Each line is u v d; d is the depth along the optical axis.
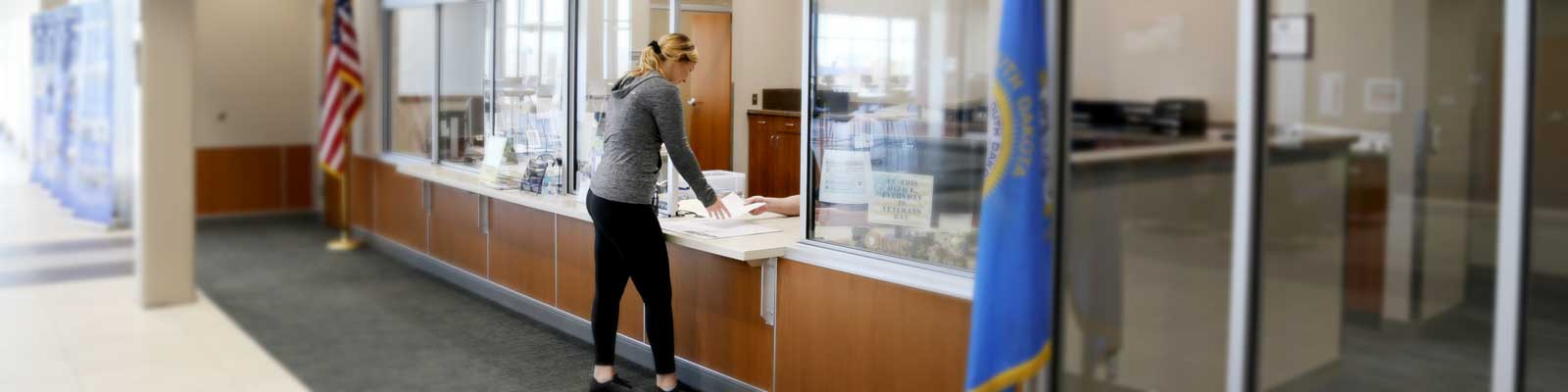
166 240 6.13
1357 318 2.79
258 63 9.88
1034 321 2.85
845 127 3.70
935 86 3.35
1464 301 2.66
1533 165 2.51
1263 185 2.74
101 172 9.22
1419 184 2.69
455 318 5.82
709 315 4.37
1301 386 2.82
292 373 4.76
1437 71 2.64
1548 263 3.37
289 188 10.20
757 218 4.65
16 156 14.90
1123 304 3.01
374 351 5.13
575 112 5.39
